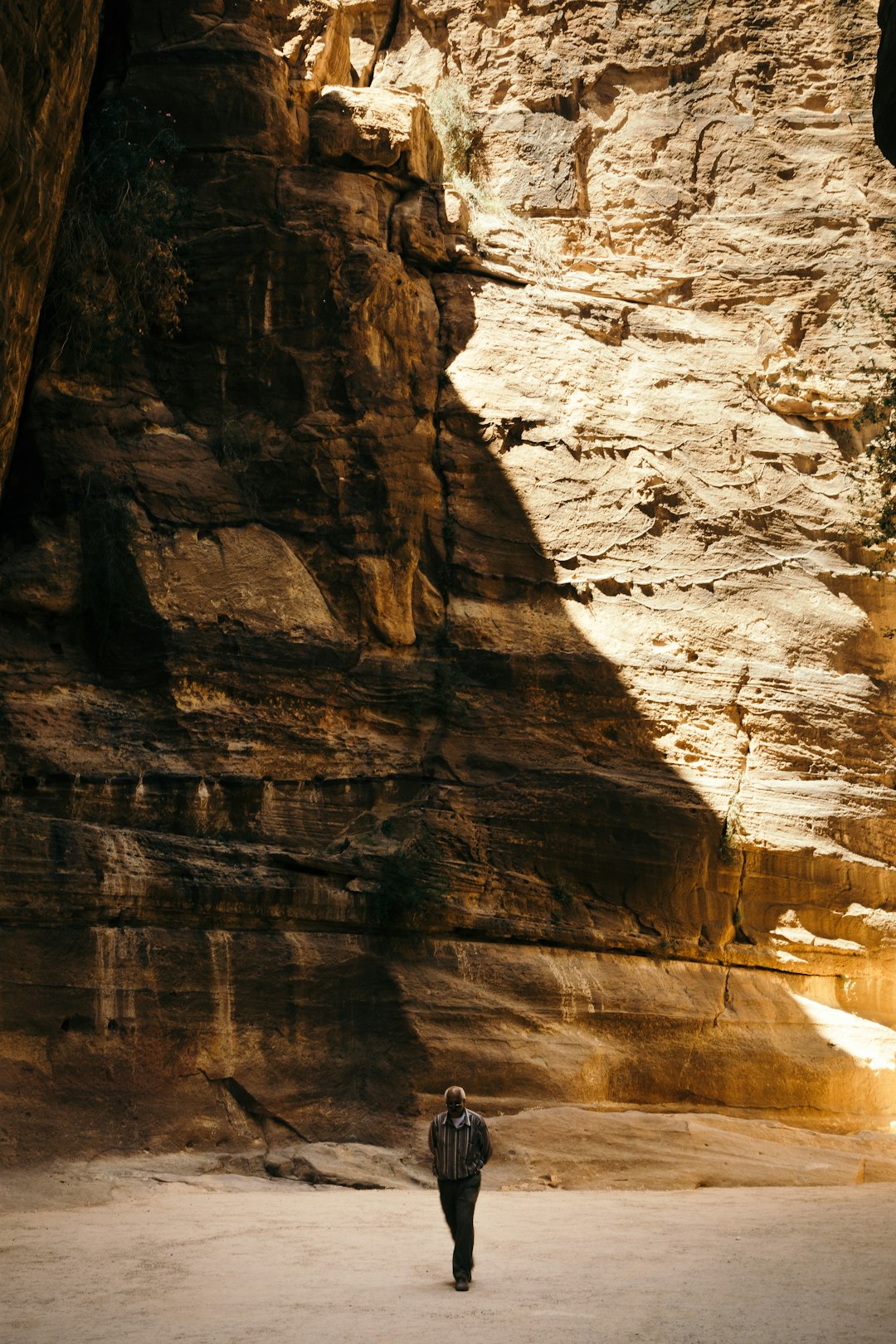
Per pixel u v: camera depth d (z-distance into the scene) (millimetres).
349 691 18188
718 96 23672
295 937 16125
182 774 16531
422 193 21016
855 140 23594
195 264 19156
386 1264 8984
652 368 21672
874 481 21609
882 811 19875
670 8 23953
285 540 18625
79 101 15164
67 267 17672
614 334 21688
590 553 20078
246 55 19641
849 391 22094
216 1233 10414
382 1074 15773
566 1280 8172
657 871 18359
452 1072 15828
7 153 11641
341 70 21578
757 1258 8859
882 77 12367
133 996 14891
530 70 23594
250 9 20234
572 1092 16328
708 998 18062
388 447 19188
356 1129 15430
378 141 20266
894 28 11984
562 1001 16969
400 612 18859
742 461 21453
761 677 20000
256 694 17453
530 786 18234
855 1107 18203
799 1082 17906
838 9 24172
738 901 19000
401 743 18391
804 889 19172
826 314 22562
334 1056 15875
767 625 20453
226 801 16828
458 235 21078
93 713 16656
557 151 23125
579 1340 6391
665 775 19078
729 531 20906
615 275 22453
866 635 20812
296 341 19266
